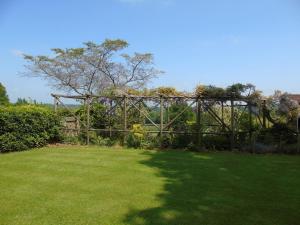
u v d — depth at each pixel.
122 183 8.73
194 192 7.89
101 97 17.03
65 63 30.38
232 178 9.39
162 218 6.13
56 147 15.80
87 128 16.67
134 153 14.06
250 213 6.43
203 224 5.85
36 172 10.07
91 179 9.16
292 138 14.73
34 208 6.66
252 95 15.27
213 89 15.28
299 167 11.07
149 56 31.22
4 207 6.72
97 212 6.44
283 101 15.36
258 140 14.88
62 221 5.97
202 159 12.61
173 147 15.56
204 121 16.25
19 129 14.48
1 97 33.53
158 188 8.23
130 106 17.02
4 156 13.04
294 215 6.35
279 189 8.21
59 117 16.97
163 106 16.67
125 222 5.93
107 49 30.25
